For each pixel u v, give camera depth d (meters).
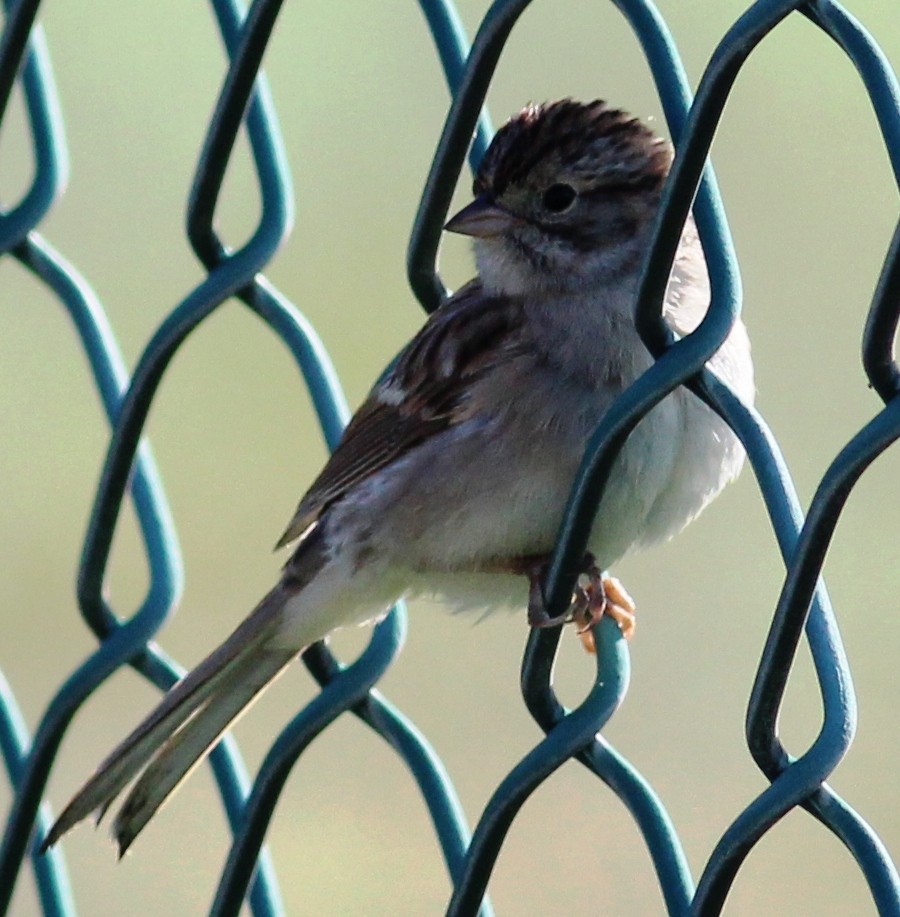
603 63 12.65
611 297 7.62
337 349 12.87
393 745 6.58
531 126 7.84
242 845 6.79
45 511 13.23
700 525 11.69
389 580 8.01
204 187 6.91
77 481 13.37
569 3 12.80
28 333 13.85
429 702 11.98
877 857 5.10
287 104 13.72
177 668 7.45
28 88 7.88
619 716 11.34
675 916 5.72
